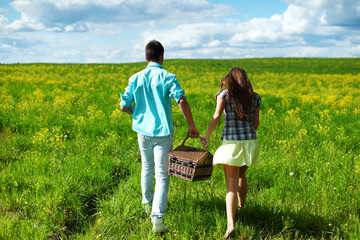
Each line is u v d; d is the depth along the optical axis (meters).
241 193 3.59
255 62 53.38
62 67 36.41
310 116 9.54
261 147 6.30
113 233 3.24
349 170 4.78
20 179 4.18
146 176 3.59
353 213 3.56
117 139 6.48
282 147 6.07
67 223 3.51
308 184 4.27
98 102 11.52
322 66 46.56
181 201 3.78
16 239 2.94
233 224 3.06
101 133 7.09
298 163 5.16
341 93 18.69
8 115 8.04
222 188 4.29
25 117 7.83
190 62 51.06
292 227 3.39
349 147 6.40
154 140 3.37
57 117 8.20
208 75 31.95
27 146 6.01
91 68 36.56
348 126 8.01
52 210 3.56
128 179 4.61
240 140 3.22
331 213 3.61
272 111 10.51
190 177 3.19
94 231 3.23
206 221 3.43
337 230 3.21
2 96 10.71
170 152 3.38
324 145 6.20
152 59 3.43
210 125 3.28
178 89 3.20
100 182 4.37
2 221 3.21
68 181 4.14
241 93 3.20
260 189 4.38
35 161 4.91
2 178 4.21
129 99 3.46
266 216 3.55
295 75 33.47
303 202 3.83
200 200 3.87
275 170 4.88
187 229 3.19
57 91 13.53
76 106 10.33
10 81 17.86
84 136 6.86
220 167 3.46
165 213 3.54
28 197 3.79
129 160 5.38
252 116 3.34
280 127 8.21
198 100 12.58
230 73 3.29
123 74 29.95
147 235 3.15
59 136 6.23
